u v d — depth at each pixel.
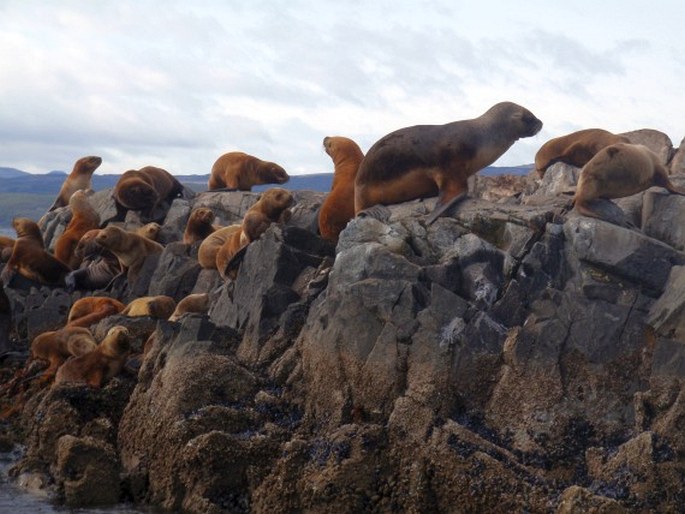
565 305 14.02
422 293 14.34
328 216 18.52
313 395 14.34
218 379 14.63
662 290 14.09
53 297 22.98
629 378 13.48
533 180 20.61
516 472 12.02
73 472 13.67
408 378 13.68
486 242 14.89
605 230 14.47
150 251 22.88
